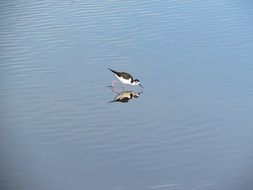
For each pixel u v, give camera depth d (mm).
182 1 27594
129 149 15250
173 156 14836
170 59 20984
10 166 14297
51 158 14781
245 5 26656
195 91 18641
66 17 25391
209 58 21031
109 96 18484
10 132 16172
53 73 20062
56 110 17547
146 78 19594
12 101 18109
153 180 13734
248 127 16328
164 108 17609
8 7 26891
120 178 13820
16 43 22578
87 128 16469
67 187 13430
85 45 22297
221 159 14648
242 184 13492
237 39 22641
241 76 19594
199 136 15875
